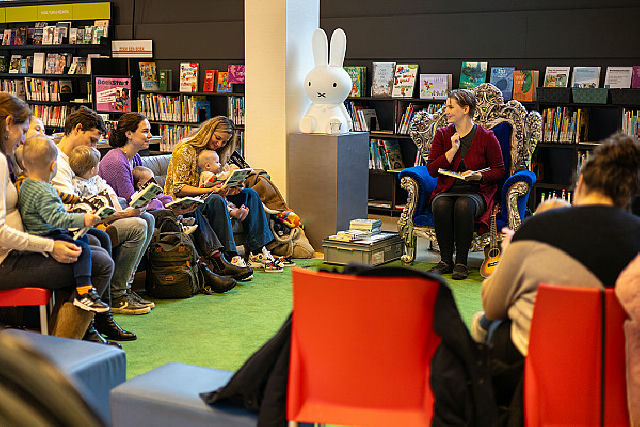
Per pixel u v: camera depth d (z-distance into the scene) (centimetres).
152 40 884
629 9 610
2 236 291
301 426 208
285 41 578
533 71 641
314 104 594
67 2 952
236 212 496
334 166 566
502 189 509
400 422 183
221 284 450
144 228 394
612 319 172
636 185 189
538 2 652
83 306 311
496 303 198
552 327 175
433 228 527
